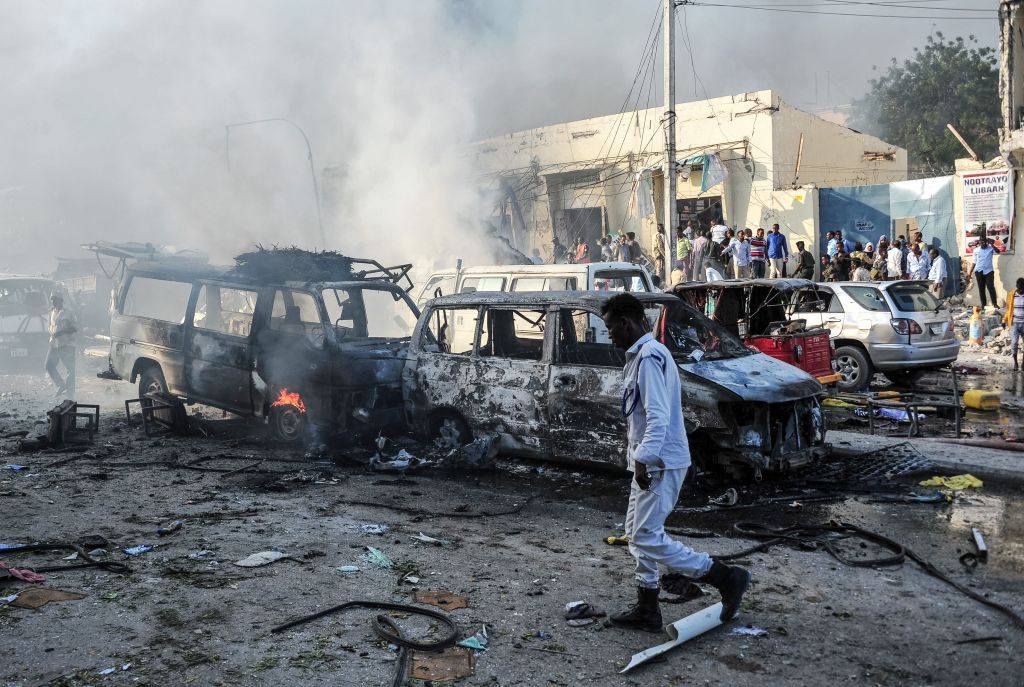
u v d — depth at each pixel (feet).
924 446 27.27
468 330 28.12
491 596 14.85
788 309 42.16
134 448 28.17
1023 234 65.46
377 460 25.48
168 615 13.69
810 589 15.28
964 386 41.75
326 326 28.19
